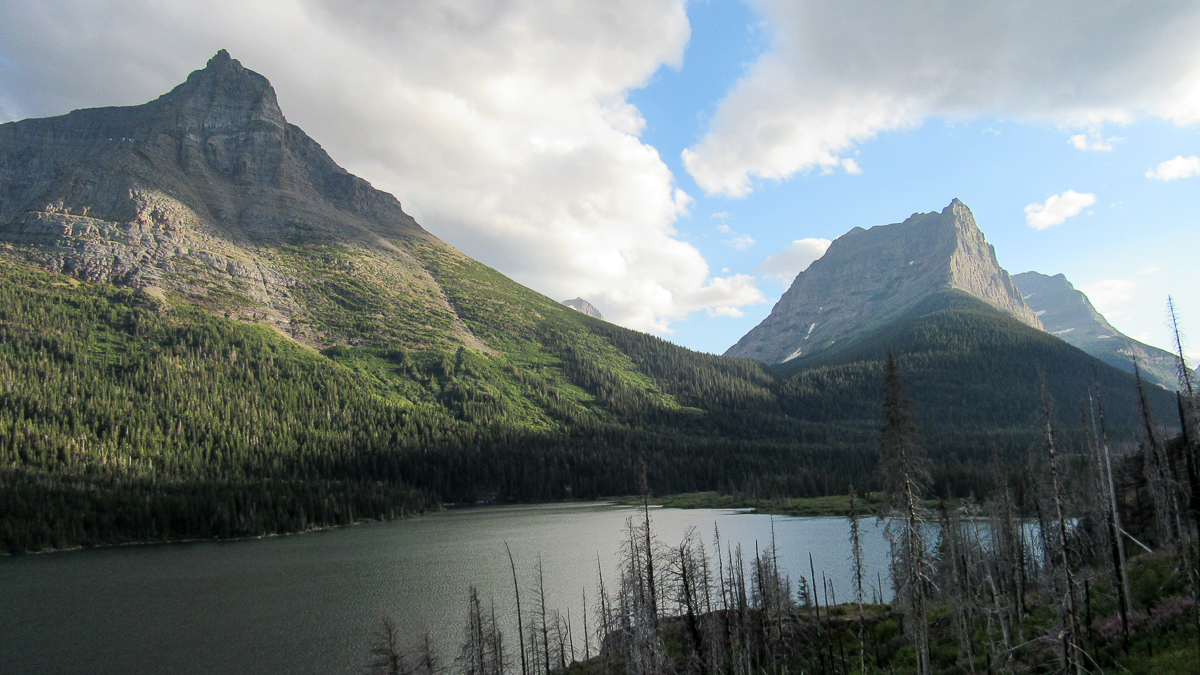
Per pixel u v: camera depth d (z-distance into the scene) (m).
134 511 165.38
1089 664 33.56
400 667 54.75
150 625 87.88
